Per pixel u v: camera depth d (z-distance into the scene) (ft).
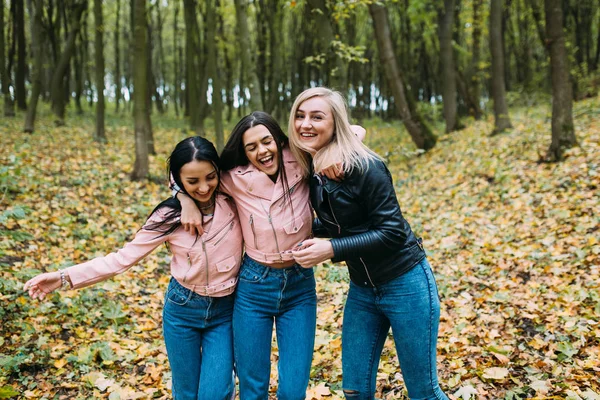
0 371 10.52
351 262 7.57
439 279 15.83
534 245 17.03
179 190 7.70
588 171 21.67
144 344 12.70
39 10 38.70
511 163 26.71
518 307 13.17
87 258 17.63
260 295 7.64
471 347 11.31
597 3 59.52
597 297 12.60
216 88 33.12
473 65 51.55
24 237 15.07
